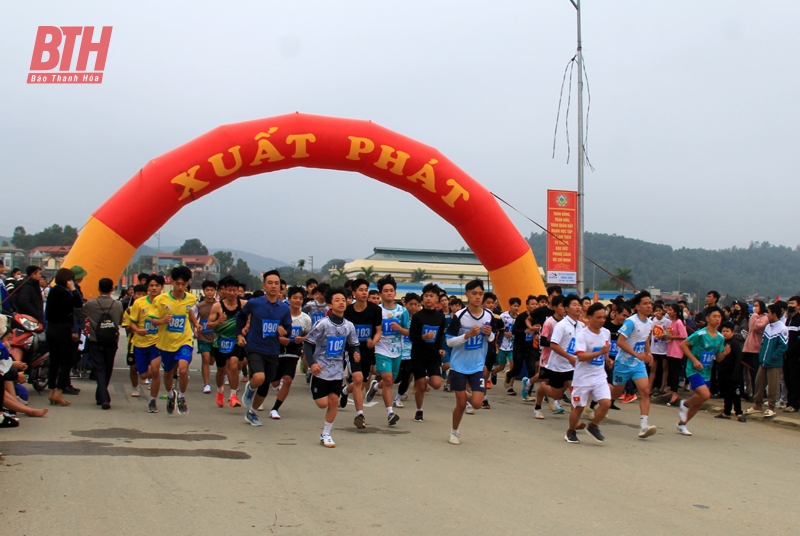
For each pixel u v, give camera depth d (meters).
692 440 8.27
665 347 12.12
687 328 13.65
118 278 12.97
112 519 4.32
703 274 182.00
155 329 8.98
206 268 89.25
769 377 9.93
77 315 9.83
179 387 8.70
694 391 8.62
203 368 11.48
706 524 4.69
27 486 4.96
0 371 7.09
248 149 13.20
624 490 5.55
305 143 13.49
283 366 8.86
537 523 4.55
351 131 13.71
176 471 5.62
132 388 11.62
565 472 6.18
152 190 12.80
